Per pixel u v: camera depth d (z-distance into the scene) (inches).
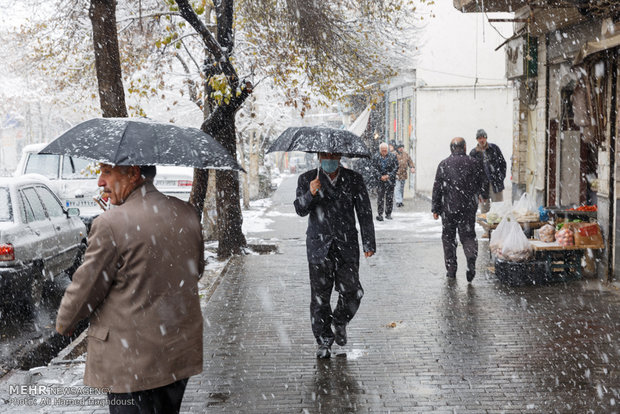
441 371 240.8
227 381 233.8
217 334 293.6
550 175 535.8
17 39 610.9
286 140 255.9
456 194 385.7
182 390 148.3
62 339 328.5
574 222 398.6
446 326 300.2
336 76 575.2
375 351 265.4
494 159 594.6
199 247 152.7
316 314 256.4
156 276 138.9
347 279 254.4
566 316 313.0
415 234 609.0
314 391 222.8
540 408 206.2
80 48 565.0
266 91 840.3
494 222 487.5
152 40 533.0
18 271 347.6
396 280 403.9
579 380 229.8
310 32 525.0
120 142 151.4
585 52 358.6
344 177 254.5
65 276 480.1
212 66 433.1
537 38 549.6
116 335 137.3
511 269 382.0
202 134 168.7
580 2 375.6
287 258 499.5
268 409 208.1
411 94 1063.0
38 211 395.5
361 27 568.1
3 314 373.1
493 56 1005.2
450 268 402.6
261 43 522.0
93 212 582.2
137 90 482.9
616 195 370.6
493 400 213.2
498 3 524.7
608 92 376.8
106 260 135.6
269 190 1212.5
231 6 432.1
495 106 1010.7
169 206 147.5
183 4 354.0
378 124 1380.4
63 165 606.9
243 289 388.8
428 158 1019.3
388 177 722.8
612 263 377.4
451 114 1011.9
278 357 259.8
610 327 293.1
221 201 522.0
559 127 517.0
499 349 265.3
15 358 293.6
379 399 215.3
